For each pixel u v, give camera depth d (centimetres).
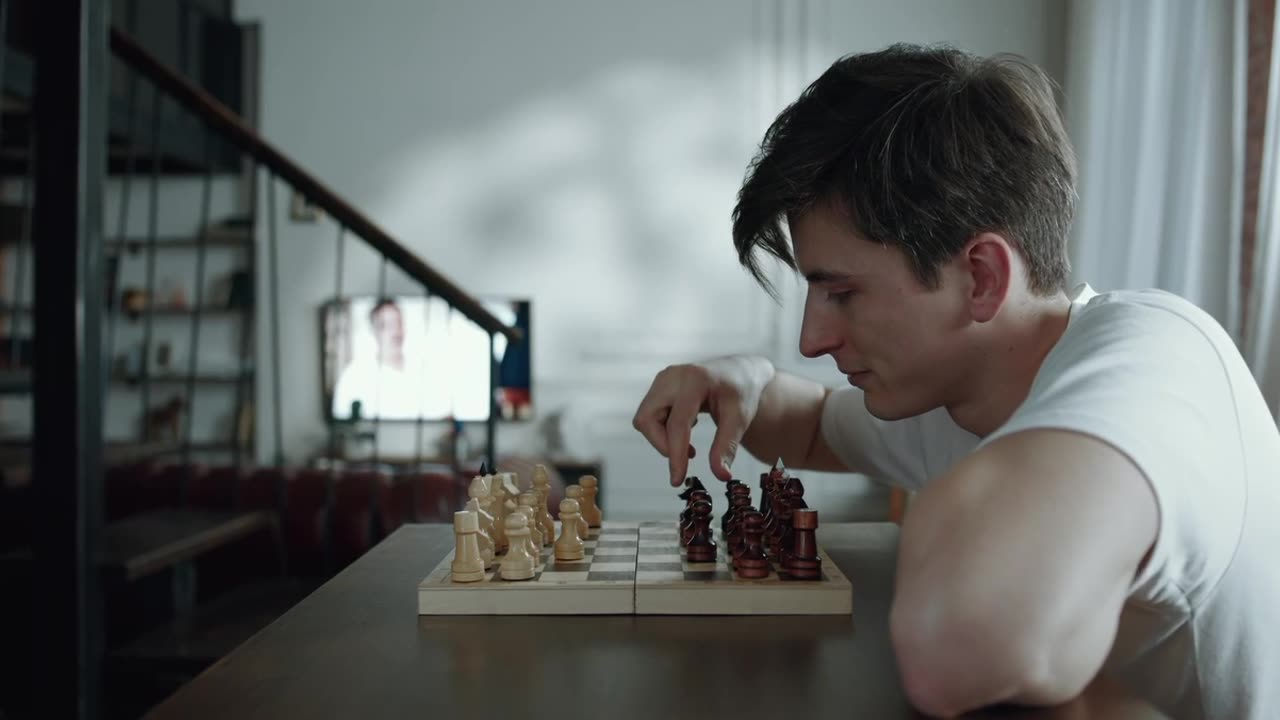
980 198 66
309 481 268
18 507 283
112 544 216
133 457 324
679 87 566
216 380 574
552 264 575
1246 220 309
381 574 91
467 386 571
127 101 493
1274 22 297
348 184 580
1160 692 73
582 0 569
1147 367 62
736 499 99
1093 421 55
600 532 109
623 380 573
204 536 227
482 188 576
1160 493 54
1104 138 422
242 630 216
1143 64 378
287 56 579
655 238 570
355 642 69
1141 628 71
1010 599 49
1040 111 69
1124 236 390
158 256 589
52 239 188
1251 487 63
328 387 575
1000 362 73
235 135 253
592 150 571
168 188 589
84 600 192
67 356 189
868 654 66
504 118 574
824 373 559
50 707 191
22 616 229
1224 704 69
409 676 61
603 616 77
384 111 577
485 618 76
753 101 562
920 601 51
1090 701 54
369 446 577
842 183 67
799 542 80
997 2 540
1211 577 63
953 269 68
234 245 584
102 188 195
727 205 566
